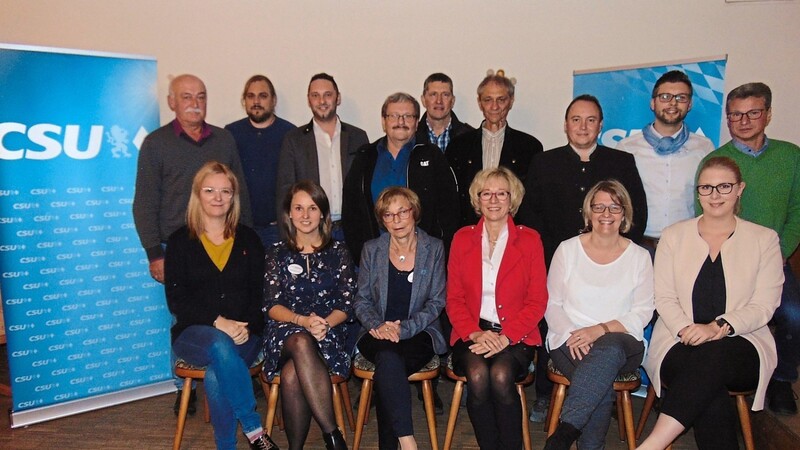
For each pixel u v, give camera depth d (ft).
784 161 8.80
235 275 8.60
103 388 10.05
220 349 7.89
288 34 12.66
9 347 9.23
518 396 7.69
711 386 7.01
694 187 9.41
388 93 12.64
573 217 9.07
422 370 8.16
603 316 8.09
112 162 9.64
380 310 8.54
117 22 12.85
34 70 8.93
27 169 9.02
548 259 9.31
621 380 7.86
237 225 8.87
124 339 10.12
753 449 7.55
